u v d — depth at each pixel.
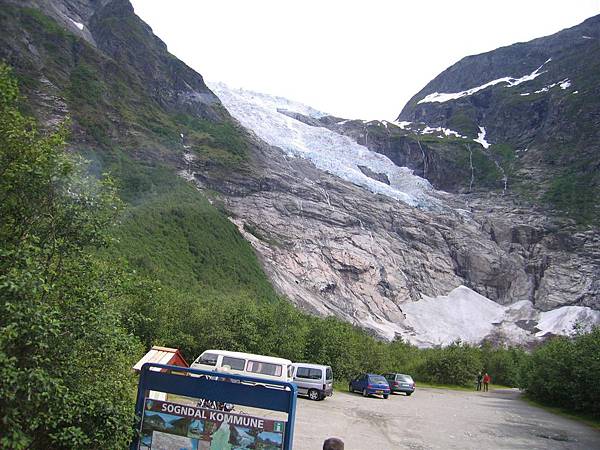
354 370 42.53
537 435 21.53
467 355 58.03
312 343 41.00
